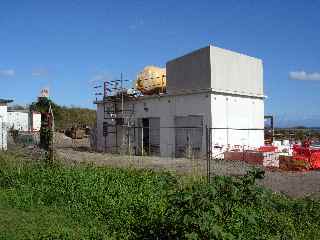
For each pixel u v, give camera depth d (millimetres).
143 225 8898
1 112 30703
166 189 11945
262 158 21422
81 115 71812
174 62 28266
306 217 9672
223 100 26438
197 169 17734
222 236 6941
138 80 31594
